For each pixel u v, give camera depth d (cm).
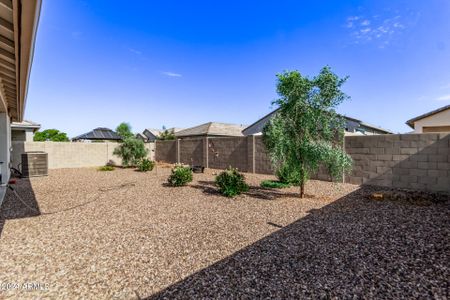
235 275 267
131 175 1231
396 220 450
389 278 255
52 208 576
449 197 624
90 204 616
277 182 874
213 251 333
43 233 407
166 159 1856
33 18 240
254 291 235
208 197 693
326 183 877
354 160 840
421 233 382
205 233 405
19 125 1750
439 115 1348
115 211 549
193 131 2722
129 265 294
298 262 295
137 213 532
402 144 738
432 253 311
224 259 308
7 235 396
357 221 450
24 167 1148
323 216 488
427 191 691
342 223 441
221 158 1381
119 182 991
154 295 231
